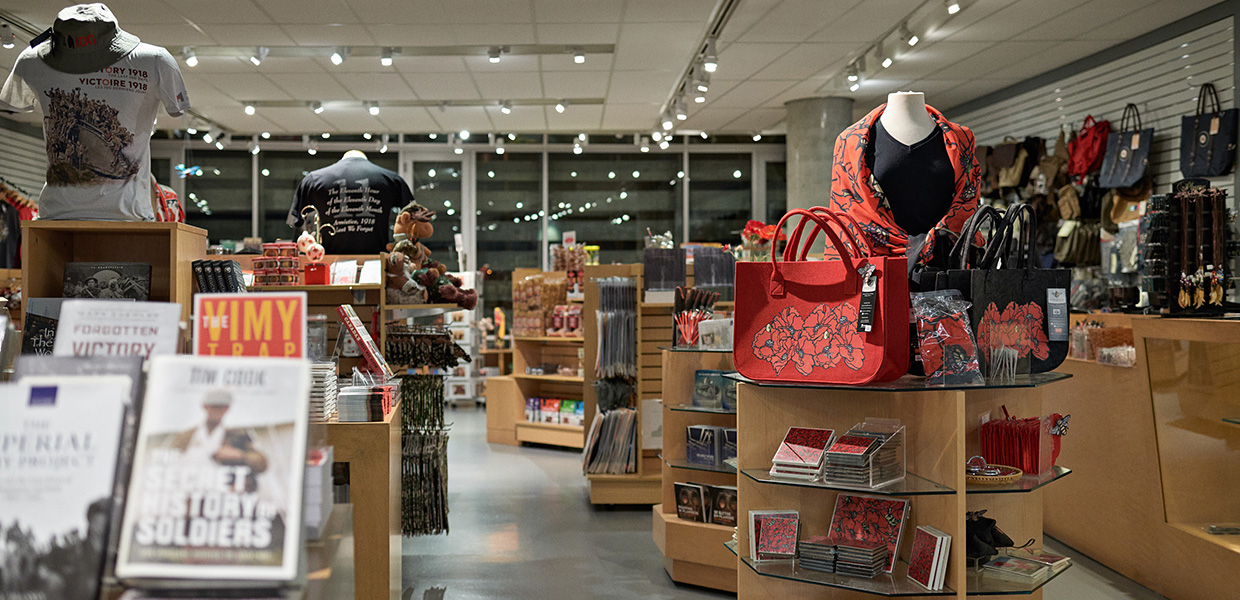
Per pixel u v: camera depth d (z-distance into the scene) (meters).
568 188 12.43
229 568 1.43
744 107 10.02
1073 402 4.82
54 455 1.42
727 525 4.16
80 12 2.93
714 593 4.17
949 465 2.61
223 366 1.53
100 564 1.39
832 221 2.94
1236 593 3.51
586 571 4.52
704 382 4.21
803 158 9.57
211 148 11.93
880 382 2.66
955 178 3.09
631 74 8.41
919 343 2.68
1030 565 2.69
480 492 6.40
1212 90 6.27
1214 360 3.68
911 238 3.00
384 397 3.03
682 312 4.50
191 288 3.17
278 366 1.54
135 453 1.48
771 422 2.96
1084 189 7.39
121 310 1.80
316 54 7.55
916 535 2.73
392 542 3.05
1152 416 4.09
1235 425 3.62
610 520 5.59
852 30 7.00
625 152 12.48
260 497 1.46
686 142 12.38
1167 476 4.00
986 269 2.87
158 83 3.03
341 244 5.00
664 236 6.23
